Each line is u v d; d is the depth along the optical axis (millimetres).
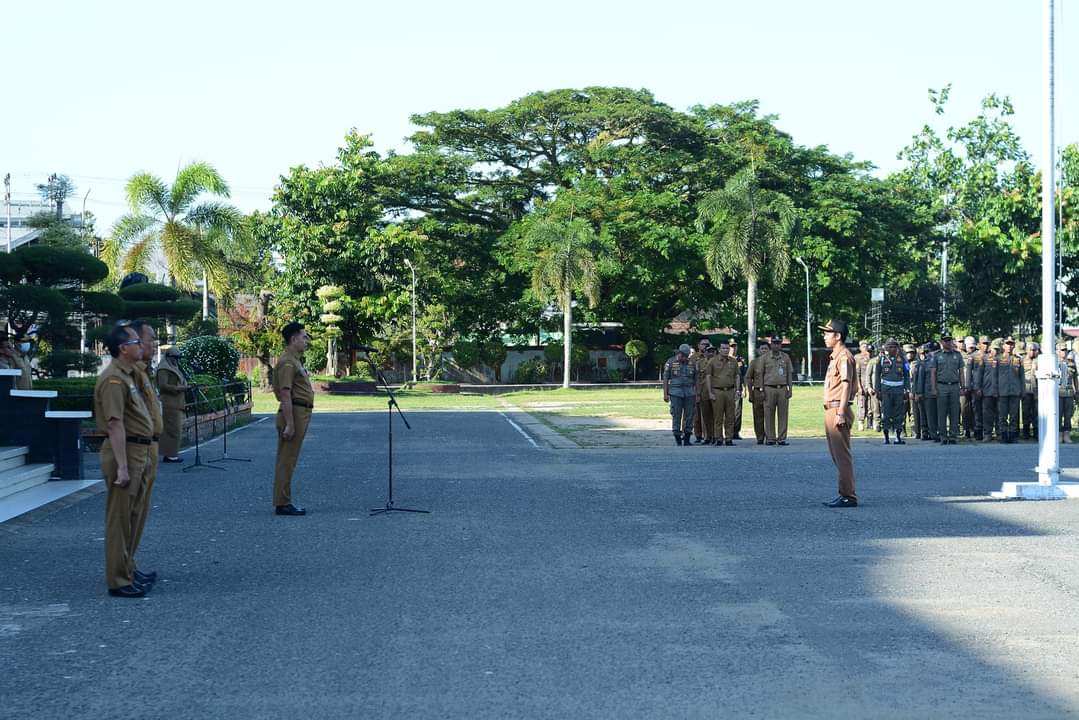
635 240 65875
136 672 6164
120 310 25984
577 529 10859
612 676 6016
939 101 80062
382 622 7219
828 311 70875
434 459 18188
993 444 21312
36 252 24406
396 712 5449
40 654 6551
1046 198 13945
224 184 39875
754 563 9109
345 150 62000
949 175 79312
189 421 22109
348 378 52688
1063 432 22406
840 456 12297
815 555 9461
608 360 75438
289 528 11031
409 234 60562
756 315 63344
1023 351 22672
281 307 58750
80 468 15391
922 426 22594
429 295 62031
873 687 5793
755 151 67812
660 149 70312
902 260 71688
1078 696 5633
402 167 69000
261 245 60812
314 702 5613
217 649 6621
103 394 8125
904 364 22453
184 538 10484
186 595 8078
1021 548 9758
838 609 7500
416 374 62406
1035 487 13125
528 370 72125
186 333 44438
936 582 8336
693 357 21766
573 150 70375
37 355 27469
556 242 58438
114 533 8070
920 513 11844
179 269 39312
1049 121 14086
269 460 18344
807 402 39219
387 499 13148
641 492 13680
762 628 7004
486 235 70938
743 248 57781
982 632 6891
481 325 72875
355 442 22031
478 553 9602
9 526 11320
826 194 69625
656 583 8352
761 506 12406
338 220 60281
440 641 6746
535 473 15914
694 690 5758
